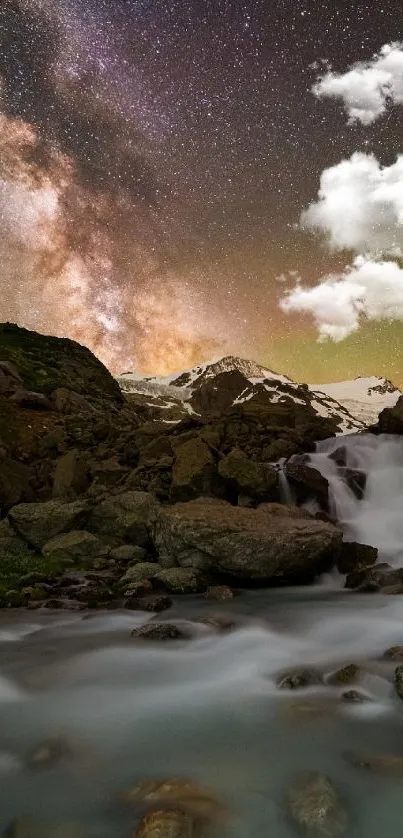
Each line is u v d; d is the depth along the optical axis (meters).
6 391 26.98
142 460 19.42
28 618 10.49
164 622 10.17
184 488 17.12
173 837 4.24
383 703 6.77
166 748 5.86
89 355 40.41
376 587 12.76
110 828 4.55
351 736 6.03
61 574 13.43
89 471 18.70
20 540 15.38
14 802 4.93
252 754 5.71
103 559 14.33
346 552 14.24
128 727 6.34
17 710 6.81
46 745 5.91
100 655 8.64
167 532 13.70
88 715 6.67
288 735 6.08
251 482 17.11
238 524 13.44
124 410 33.66
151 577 12.92
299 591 12.75
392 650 8.48
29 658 8.51
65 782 5.23
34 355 36.59
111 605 11.32
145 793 4.97
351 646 9.09
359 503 19.42
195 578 12.56
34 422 23.09
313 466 20.84
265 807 4.77
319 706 6.72
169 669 8.13
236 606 11.45
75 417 24.67
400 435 24.08
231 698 7.11
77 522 15.76
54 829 4.52
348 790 5.05
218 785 5.14
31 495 17.86
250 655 8.70
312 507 18.08
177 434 21.98
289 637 9.59
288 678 7.45
